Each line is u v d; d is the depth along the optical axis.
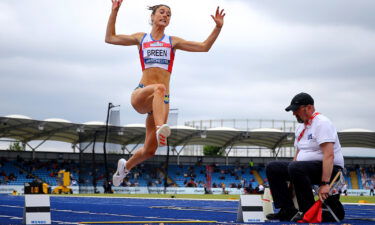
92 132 42.66
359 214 13.37
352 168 67.69
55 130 56.62
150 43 6.51
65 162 62.03
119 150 42.31
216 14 6.50
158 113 5.80
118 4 6.49
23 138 60.28
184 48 6.61
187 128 57.81
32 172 58.22
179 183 61.59
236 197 35.41
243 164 69.00
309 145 8.40
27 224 7.76
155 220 9.25
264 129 61.69
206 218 10.14
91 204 18.53
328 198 8.41
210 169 66.44
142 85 6.46
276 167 8.54
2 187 45.12
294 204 8.83
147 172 57.44
